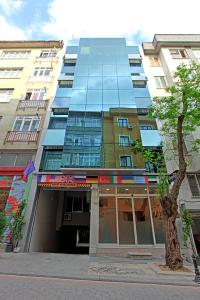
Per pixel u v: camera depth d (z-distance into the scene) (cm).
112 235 1130
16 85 1769
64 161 1260
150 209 1203
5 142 1432
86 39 2195
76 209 1806
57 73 1877
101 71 1822
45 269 663
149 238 1127
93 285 527
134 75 1852
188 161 1190
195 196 1197
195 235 1104
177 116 923
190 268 788
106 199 1227
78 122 1462
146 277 609
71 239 1803
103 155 1299
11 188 1239
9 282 520
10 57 2022
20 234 1079
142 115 1579
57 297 427
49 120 1545
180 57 1930
